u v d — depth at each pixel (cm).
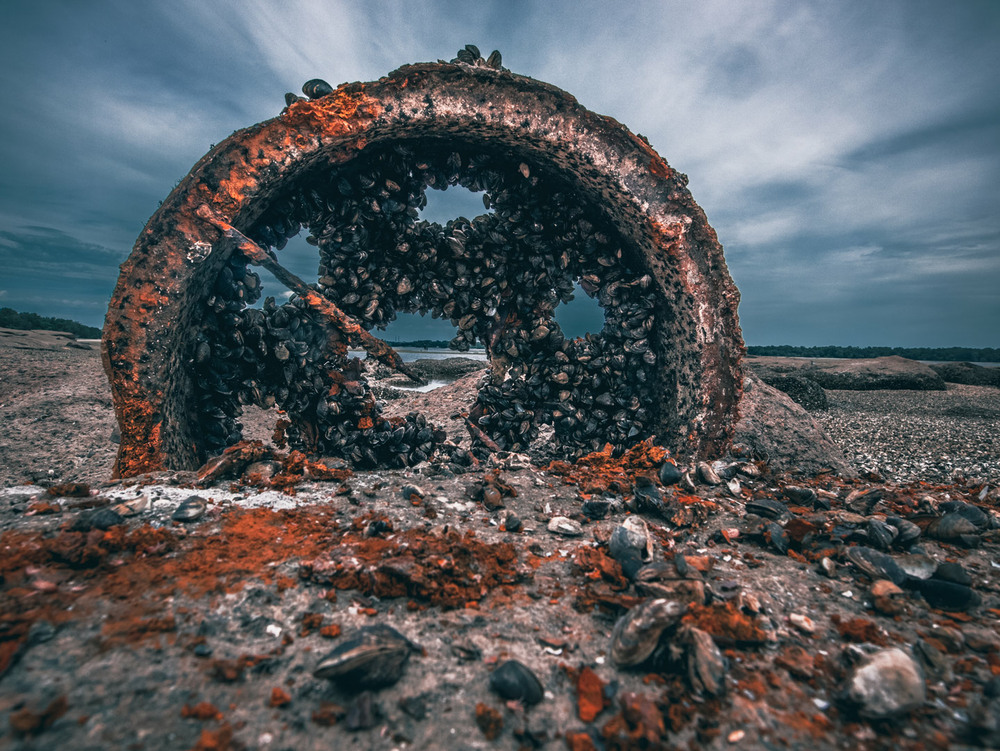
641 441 507
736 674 192
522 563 271
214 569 233
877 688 171
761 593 250
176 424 396
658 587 235
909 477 571
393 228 472
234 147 366
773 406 605
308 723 162
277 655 189
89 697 156
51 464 589
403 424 488
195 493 311
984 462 646
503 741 162
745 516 347
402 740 160
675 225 434
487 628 216
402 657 185
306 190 430
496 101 404
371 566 241
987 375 1838
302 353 434
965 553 301
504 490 362
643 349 502
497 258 508
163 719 155
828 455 544
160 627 190
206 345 412
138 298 361
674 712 171
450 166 466
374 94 385
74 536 233
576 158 424
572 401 531
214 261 385
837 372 1716
